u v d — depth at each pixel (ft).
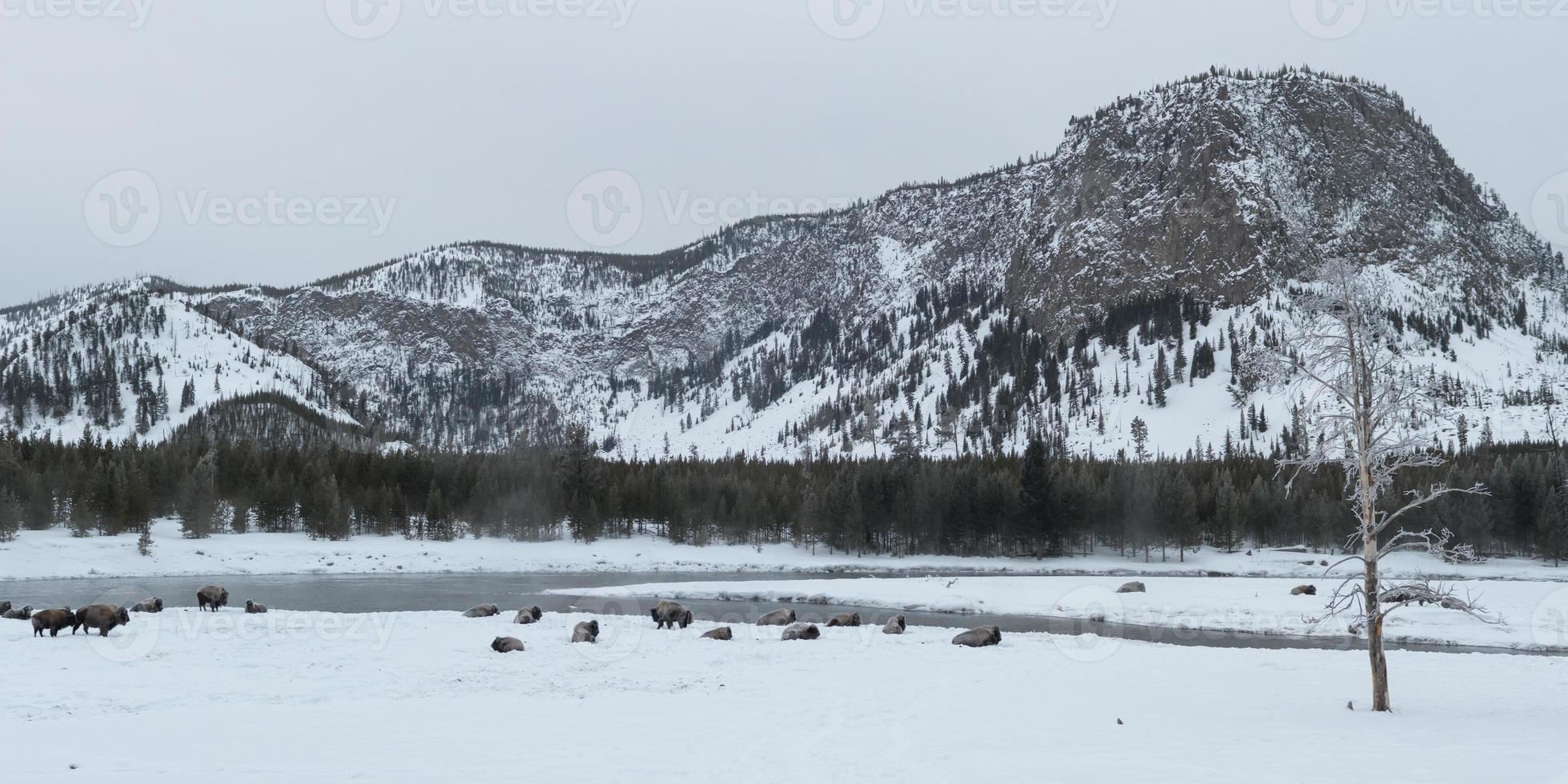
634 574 291.38
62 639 110.63
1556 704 80.02
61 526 310.86
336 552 300.61
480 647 111.65
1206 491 355.15
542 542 351.05
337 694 80.33
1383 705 74.59
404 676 90.74
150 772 48.44
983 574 298.56
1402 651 119.96
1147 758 54.49
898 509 348.59
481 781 47.09
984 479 355.77
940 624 159.84
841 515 346.54
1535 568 296.30
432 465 384.88
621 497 370.12
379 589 214.48
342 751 54.60
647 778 48.93
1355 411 74.90
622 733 61.98
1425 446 73.05
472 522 357.20
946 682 90.79
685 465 490.49
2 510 275.18
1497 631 145.07
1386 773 49.67
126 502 301.02
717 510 367.04
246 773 48.34
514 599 190.60
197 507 310.65
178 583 222.48
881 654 111.45
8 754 53.16
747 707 74.33
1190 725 67.41
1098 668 101.76
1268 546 364.99
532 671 94.89
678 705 75.36
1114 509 345.10
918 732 63.52
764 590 209.97
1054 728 65.62
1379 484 75.05
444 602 183.11
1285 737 62.18
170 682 84.02
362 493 351.46
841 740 60.29
